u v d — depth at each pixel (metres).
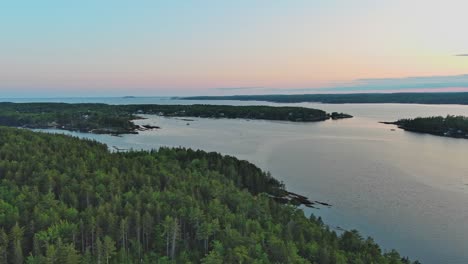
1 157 98.88
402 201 92.12
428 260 64.69
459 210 85.81
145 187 78.12
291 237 59.81
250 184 102.00
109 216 58.56
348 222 79.62
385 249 67.75
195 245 60.19
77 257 48.50
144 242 60.66
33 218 58.25
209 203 70.75
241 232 59.34
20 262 48.66
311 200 93.38
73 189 75.31
